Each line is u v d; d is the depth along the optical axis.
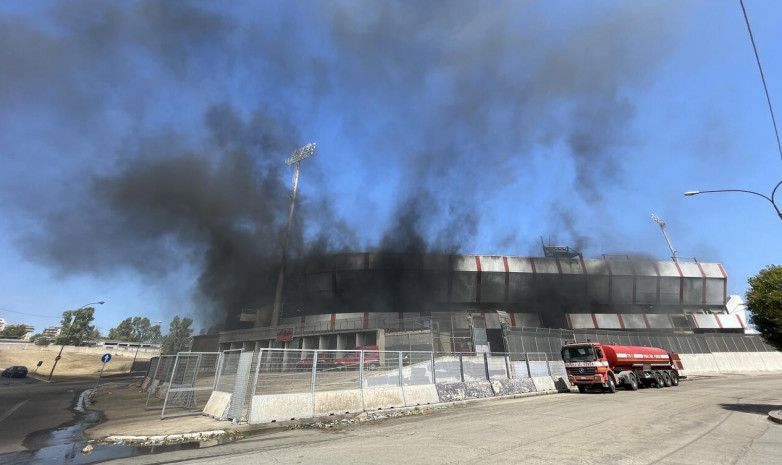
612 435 8.96
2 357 68.00
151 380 25.52
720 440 8.38
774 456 6.89
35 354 74.44
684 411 13.44
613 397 18.83
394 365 14.98
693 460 6.60
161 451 8.01
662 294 61.84
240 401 10.79
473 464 6.35
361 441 8.55
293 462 6.64
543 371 23.14
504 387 19.27
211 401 12.79
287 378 11.59
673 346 41.19
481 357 19.36
